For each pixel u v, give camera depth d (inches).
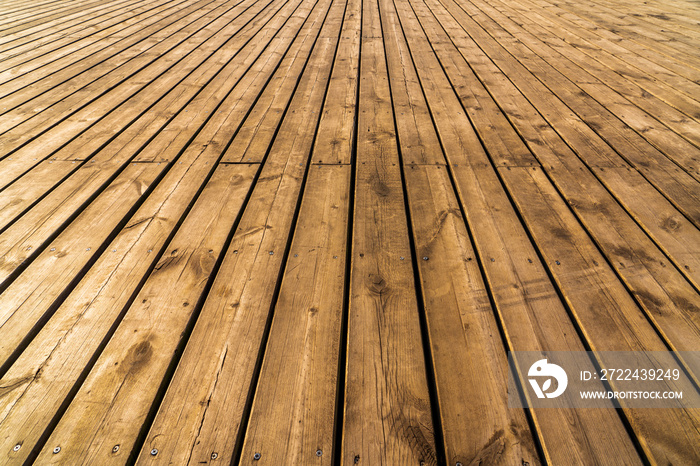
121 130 90.4
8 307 49.2
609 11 185.6
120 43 146.9
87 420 38.4
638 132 87.9
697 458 35.7
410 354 44.2
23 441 36.9
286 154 81.2
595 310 48.9
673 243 58.3
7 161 79.0
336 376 41.9
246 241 59.2
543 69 121.6
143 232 61.0
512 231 61.1
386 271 54.4
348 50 138.3
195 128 90.8
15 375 42.2
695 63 125.2
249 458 35.8
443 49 138.3
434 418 40.1
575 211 64.9
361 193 69.8
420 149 82.8
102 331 46.5
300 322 47.4
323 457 35.9
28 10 193.9
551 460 35.6
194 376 41.9
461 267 54.8
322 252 57.3
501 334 47.1
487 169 76.1
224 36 153.6
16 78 118.3
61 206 66.6
